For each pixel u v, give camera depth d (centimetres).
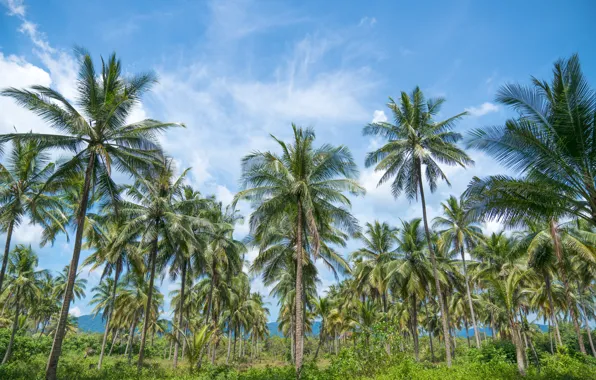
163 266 2933
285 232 2619
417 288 2822
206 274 3397
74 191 2277
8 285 3481
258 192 1950
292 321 3531
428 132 2283
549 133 1228
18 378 1875
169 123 1888
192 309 5028
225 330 4881
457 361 2598
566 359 1936
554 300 3350
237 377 1884
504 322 4119
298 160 1984
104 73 1777
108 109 1734
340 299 5234
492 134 1284
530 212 1312
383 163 2331
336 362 1809
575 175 1225
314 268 2806
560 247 1939
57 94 1614
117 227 2767
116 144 1831
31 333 5619
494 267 3023
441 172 2352
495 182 1302
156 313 5091
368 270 3328
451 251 3497
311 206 1791
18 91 1554
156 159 1995
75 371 2275
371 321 3003
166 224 2492
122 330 6050
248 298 4922
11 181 2098
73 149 1753
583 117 1173
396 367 1700
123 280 4128
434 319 5622
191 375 2064
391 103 2419
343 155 1912
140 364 2333
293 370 1862
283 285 3966
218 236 3081
